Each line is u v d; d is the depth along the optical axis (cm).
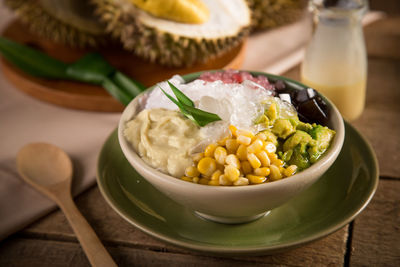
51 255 49
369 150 51
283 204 48
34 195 54
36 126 62
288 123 47
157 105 49
